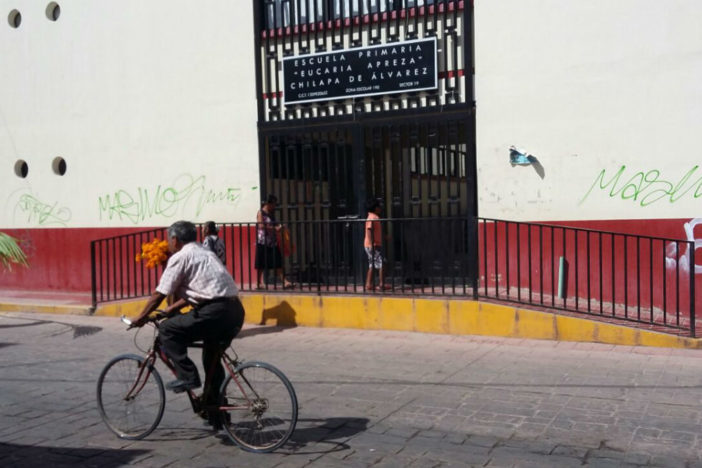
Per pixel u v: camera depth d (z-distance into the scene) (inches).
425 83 415.8
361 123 432.5
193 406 218.7
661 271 370.0
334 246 406.0
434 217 381.4
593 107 381.7
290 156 457.7
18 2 557.6
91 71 529.0
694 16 360.2
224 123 478.6
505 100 400.5
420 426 228.7
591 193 384.2
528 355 321.7
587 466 191.6
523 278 400.2
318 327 398.9
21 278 568.1
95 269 500.1
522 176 398.3
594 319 344.8
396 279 426.9
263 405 207.0
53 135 548.4
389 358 325.1
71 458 205.3
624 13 373.7
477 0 404.5
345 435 221.0
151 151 507.8
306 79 446.0
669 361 303.1
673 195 367.2
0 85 568.1
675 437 213.0
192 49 488.1
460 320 367.2
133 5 509.4
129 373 225.0
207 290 208.8
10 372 314.8
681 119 364.5
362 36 434.0
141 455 207.3
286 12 456.4
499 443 211.3
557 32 387.9
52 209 552.7
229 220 479.5
